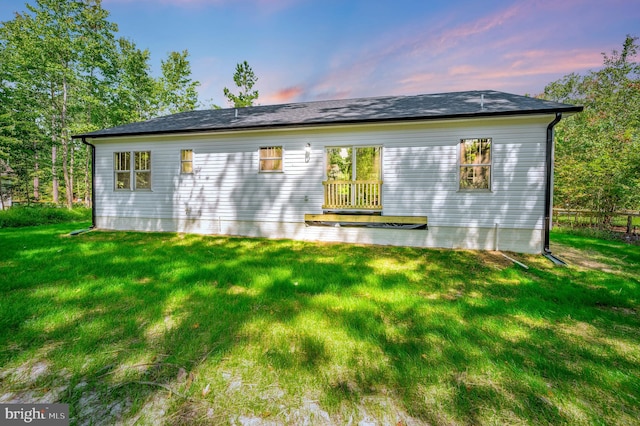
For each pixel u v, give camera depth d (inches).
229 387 75.1
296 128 294.4
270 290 151.1
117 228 367.6
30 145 703.1
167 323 111.6
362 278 173.6
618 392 73.9
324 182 300.2
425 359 87.2
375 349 93.0
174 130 320.5
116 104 789.2
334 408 67.7
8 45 636.7
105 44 724.7
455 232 271.0
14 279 162.2
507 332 105.8
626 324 115.0
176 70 903.1
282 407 68.2
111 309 124.3
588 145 498.9
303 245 281.6
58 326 108.0
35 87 681.0
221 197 333.1
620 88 625.6
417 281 171.0
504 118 247.3
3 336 99.6
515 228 257.0
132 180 358.0
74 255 226.5
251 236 325.4
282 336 101.2
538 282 171.5
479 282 170.1
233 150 326.6
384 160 284.4
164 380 77.9
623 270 201.0
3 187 711.1
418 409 67.3
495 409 67.4
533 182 251.3
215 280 168.9
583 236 362.3
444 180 270.8
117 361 86.2
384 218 284.5
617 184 378.3
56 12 634.2
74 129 661.9
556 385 76.5
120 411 67.0
